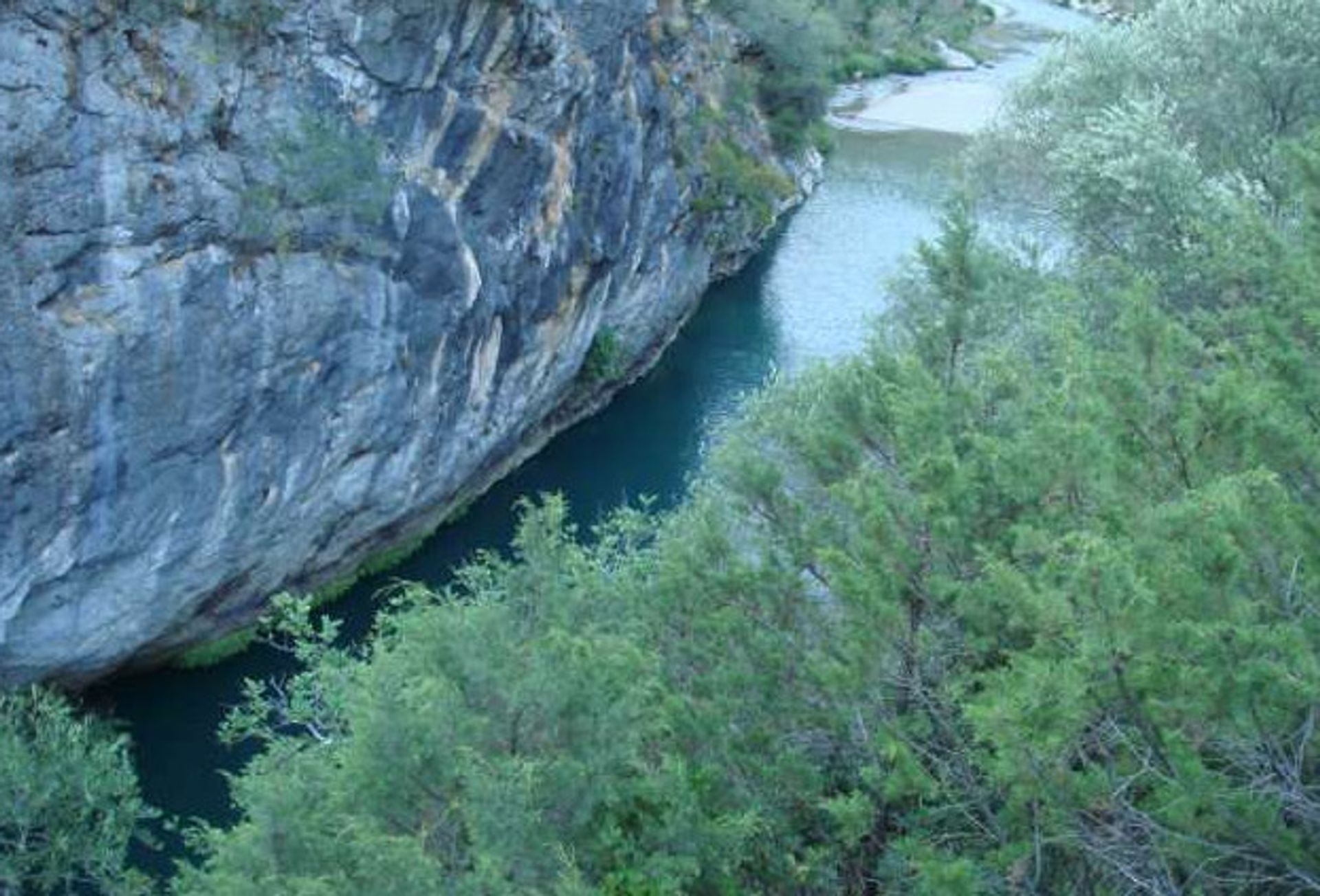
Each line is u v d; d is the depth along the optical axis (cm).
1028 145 2566
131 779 1664
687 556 1159
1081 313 1573
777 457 1354
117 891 1608
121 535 1923
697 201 3769
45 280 1728
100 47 1745
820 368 1661
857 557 1084
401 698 946
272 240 1994
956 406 1114
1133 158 1939
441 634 975
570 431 3328
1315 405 912
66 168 1712
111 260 1791
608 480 3078
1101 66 2467
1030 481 900
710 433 3073
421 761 885
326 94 2055
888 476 1133
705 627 1081
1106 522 829
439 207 2295
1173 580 723
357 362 2186
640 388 3594
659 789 889
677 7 3734
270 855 910
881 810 956
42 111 1677
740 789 952
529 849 817
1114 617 690
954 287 1210
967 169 2677
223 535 2095
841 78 6988
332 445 2222
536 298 2711
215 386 1955
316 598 2488
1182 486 866
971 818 898
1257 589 779
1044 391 1078
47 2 1673
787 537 1171
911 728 954
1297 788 723
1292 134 2248
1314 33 2222
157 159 1817
